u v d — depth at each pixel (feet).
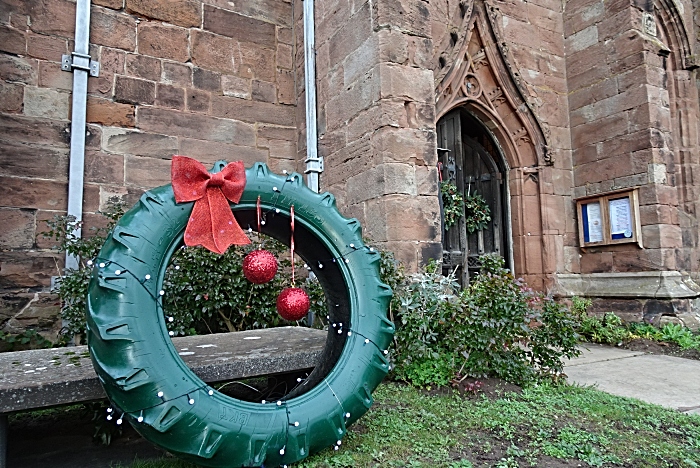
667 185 22.04
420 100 15.24
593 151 24.12
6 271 13.93
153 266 6.45
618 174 23.03
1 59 14.35
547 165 23.76
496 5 23.70
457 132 22.66
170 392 6.04
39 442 8.96
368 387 7.57
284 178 7.96
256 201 7.57
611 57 23.57
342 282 8.34
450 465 7.34
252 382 12.42
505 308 11.93
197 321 14.62
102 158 15.64
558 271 23.61
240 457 6.34
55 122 14.96
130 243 6.39
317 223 8.04
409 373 12.02
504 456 7.81
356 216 15.67
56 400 6.49
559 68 25.44
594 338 20.12
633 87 22.62
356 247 8.18
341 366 7.52
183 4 17.52
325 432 7.02
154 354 6.07
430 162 15.16
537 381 12.37
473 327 11.80
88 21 15.53
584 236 24.09
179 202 6.81
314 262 8.73
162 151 16.70
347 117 16.30
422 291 12.59
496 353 12.16
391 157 14.44
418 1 15.65
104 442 8.61
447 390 11.56
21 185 14.33
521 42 24.35
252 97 18.79
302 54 19.15
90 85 15.61
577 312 21.56
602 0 24.02
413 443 8.18
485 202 24.26
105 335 5.84
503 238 24.09
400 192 14.40
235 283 14.05
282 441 6.58
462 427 9.09
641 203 22.06
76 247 13.17
